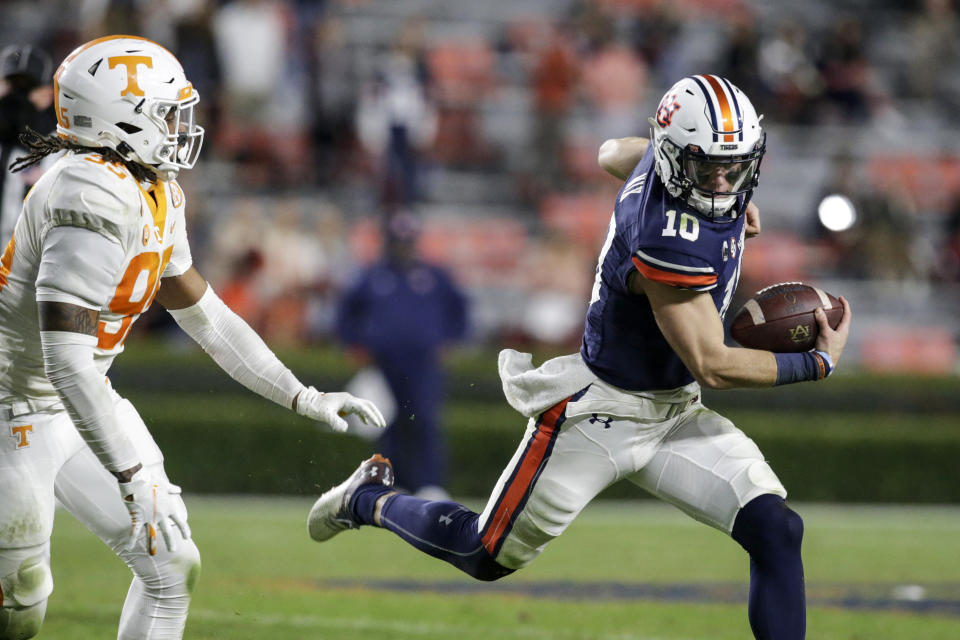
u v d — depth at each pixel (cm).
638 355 1282
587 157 5228
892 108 5838
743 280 4125
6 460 1172
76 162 1123
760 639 1259
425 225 4875
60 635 1546
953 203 5181
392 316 3070
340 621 1717
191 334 1330
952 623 1816
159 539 1196
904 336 4697
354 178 4819
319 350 3834
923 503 3700
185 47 4688
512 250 4844
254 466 3503
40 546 1195
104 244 1109
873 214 4803
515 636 1647
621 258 1248
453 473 3562
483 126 5431
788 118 5419
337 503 1519
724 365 1214
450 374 3838
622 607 1919
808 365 1264
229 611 1767
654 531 2942
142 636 1223
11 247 1154
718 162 1186
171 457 3475
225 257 4119
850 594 2097
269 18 4881
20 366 1170
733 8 6084
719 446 1302
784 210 5272
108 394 1160
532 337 4238
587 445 1306
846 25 5556
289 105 5009
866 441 3684
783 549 1246
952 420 3969
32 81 1555
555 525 1330
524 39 5728
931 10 6000
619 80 5372
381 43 5669
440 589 2075
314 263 4225
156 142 1153
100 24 4647
